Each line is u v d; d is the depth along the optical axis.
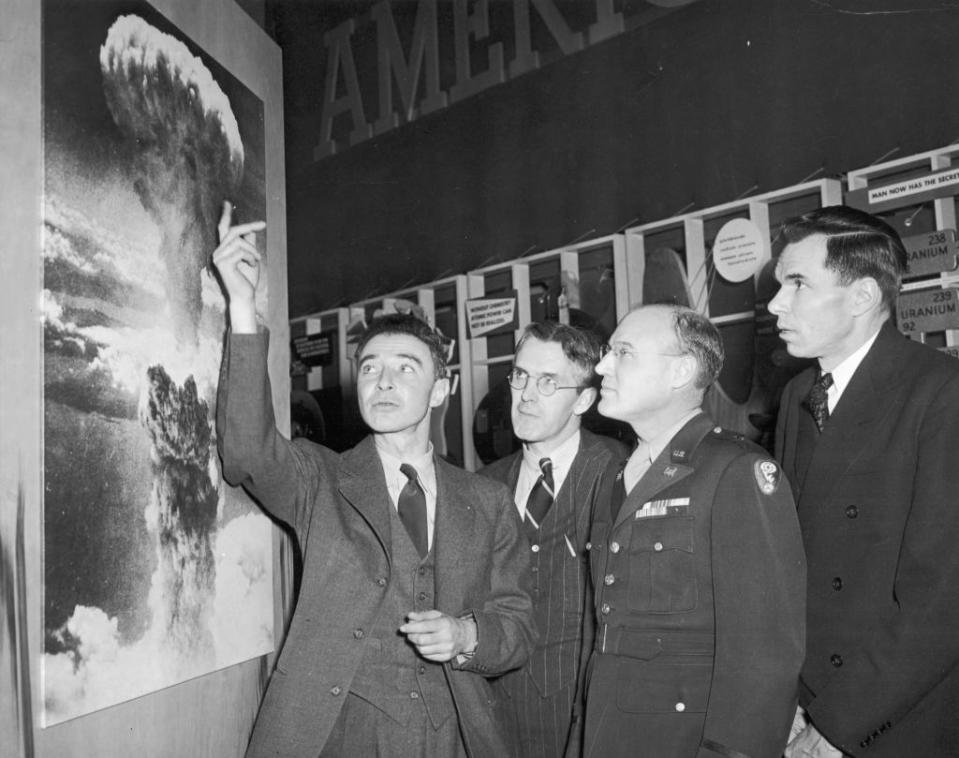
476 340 4.99
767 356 3.74
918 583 1.60
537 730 2.13
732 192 4.18
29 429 1.27
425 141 5.56
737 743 1.52
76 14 1.41
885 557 1.71
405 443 1.93
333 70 6.05
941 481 1.63
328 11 6.09
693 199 4.34
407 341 1.91
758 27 4.03
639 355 1.84
